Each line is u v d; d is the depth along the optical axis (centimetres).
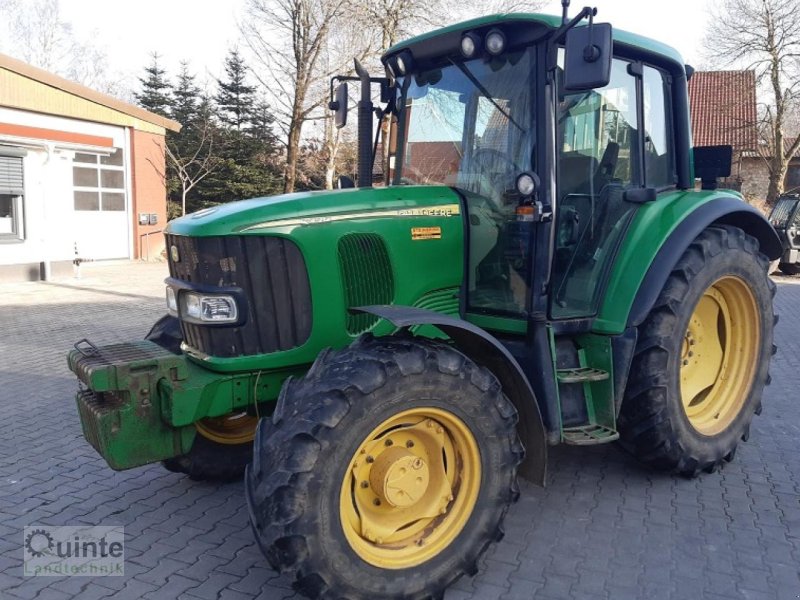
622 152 396
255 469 268
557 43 339
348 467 270
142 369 320
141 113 1689
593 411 371
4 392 618
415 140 409
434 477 304
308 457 261
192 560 332
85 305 1099
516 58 356
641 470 434
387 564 282
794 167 3300
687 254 396
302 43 1806
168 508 388
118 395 328
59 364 721
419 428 295
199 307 329
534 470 326
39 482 424
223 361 326
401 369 277
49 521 372
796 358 745
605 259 388
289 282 328
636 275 378
